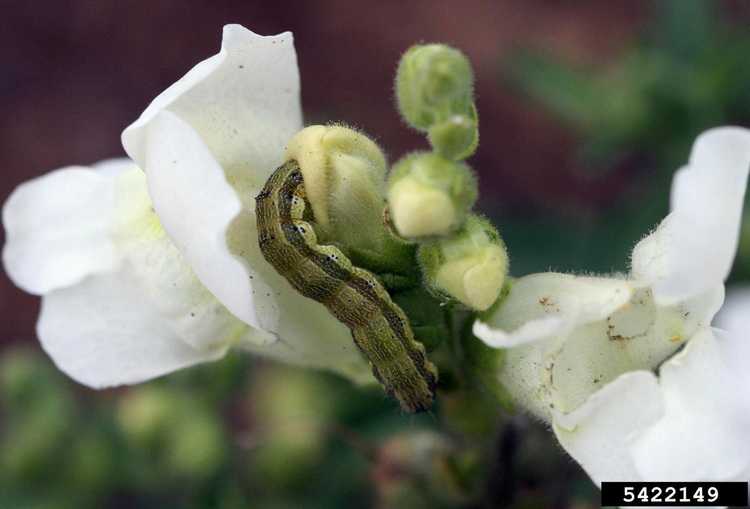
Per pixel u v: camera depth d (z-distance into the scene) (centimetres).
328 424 25
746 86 29
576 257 30
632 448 18
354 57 44
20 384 28
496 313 19
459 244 19
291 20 45
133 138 19
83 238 20
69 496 28
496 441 22
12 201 21
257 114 20
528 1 44
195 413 27
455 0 44
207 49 45
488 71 44
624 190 42
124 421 27
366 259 19
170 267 20
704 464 18
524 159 43
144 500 29
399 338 19
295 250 19
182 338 20
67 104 44
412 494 23
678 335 19
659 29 31
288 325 20
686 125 29
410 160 18
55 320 20
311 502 28
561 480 22
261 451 27
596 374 19
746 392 18
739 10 41
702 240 17
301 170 19
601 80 30
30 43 44
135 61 44
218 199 18
